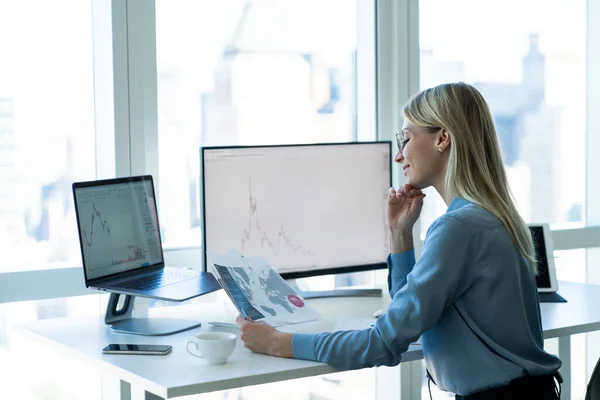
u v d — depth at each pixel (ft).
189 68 9.27
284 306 7.30
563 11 11.68
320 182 8.55
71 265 8.52
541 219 11.69
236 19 9.52
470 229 6.00
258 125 9.75
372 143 8.85
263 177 8.22
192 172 9.37
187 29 9.23
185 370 5.90
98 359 6.23
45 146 8.52
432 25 10.72
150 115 8.79
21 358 8.67
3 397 8.63
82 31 8.64
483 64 11.11
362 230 8.84
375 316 7.58
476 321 6.05
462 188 6.28
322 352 6.08
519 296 6.08
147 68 8.73
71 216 8.70
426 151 6.56
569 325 7.29
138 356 6.30
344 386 10.65
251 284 7.30
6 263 8.40
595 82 11.85
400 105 10.28
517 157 11.45
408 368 10.39
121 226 7.61
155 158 8.86
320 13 10.08
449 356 6.13
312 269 8.57
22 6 8.34
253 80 9.68
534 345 6.12
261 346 6.34
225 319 7.60
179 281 7.54
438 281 5.92
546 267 8.53
